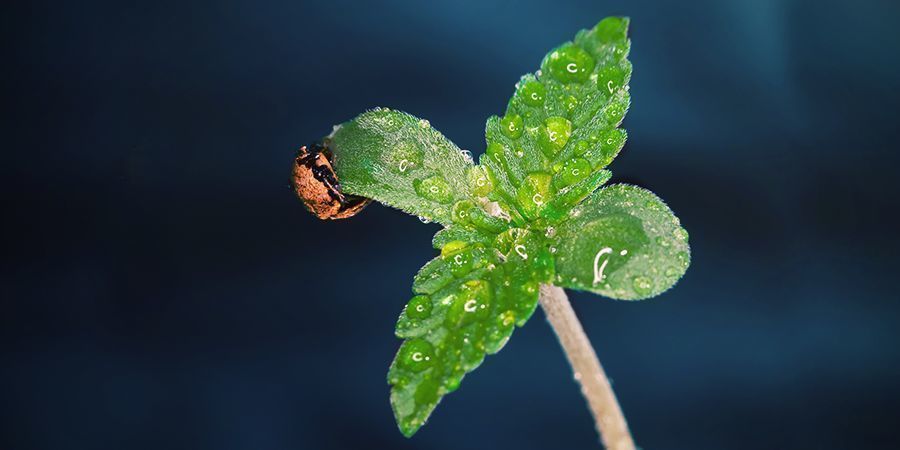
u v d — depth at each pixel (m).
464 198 0.16
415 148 0.16
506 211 0.16
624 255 0.16
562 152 0.16
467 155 0.16
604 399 0.16
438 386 0.15
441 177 0.16
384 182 0.16
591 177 0.16
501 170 0.16
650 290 0.15
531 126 0.16
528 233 0.16
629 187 0.16
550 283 0.16
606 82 0.16
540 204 0.16
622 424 0.16
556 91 0.16
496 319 0.16
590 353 0.16
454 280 0.16
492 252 0.16
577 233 0.16
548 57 0.16
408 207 0.16
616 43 0.16
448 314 0.16
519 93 0.16
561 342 0.16
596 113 0.16
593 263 0.16
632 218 0.16
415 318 0.16
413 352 0.16
